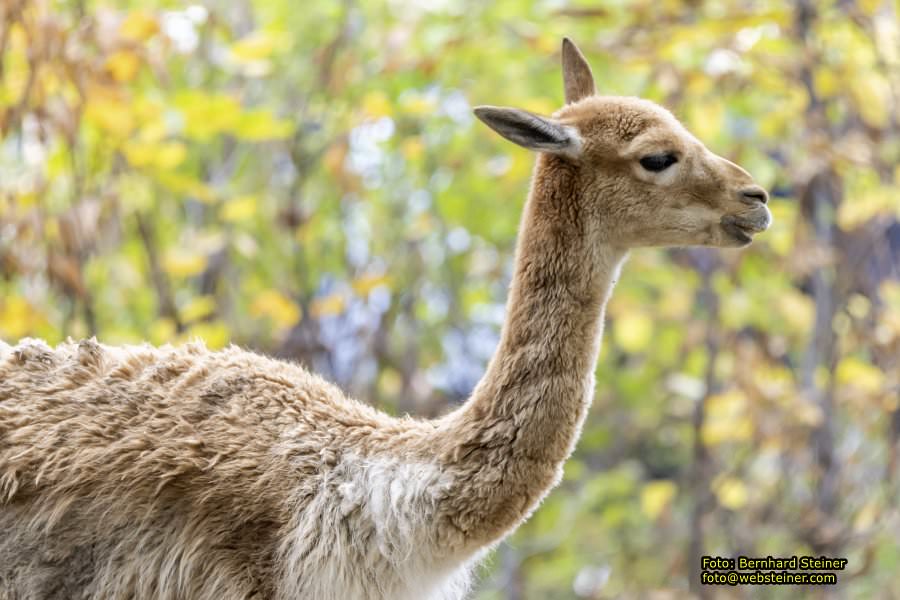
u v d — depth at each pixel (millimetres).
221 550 7836
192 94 12852
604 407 19703
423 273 17359
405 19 15531
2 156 14148
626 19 15430
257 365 8414
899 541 15242
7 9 12227
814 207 16156
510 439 7945
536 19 15891
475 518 7918
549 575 18312
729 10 15203
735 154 15469
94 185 14125
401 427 8211
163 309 14859
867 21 15367
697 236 8453
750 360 16141
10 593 7914
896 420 15445
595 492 18047
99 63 12469
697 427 16484
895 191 15062
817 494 15664
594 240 8289
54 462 7926
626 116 8445
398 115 16531
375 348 16250
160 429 8016
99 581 7879
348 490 7895
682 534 17781
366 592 7918
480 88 16234
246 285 16781
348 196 16500
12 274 13023
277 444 8016
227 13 16984
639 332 17234
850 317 15828
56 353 8438
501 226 17172
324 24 16750
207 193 13508
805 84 15562
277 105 16891
